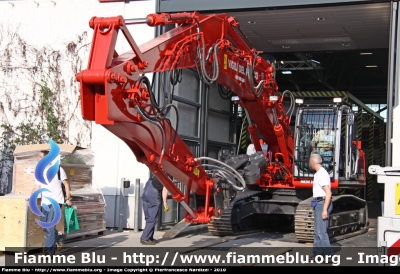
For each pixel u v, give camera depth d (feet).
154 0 44.39
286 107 48.37
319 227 29.04
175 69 26.25
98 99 21.49
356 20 45.44
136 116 23.16
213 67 29.73
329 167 38.88
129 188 43.50
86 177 37.91
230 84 33.73
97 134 44.65
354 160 42.37
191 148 46.88
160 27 44.11
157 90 41.83
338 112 39.11
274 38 53.01
